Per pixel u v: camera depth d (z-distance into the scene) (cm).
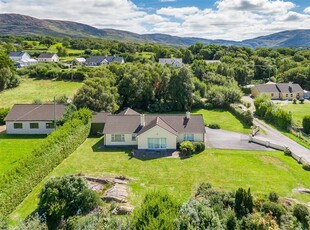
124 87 6925
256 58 13250
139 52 18388
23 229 2005
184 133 4347
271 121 6009
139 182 3116
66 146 3850
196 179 3195
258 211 2284
